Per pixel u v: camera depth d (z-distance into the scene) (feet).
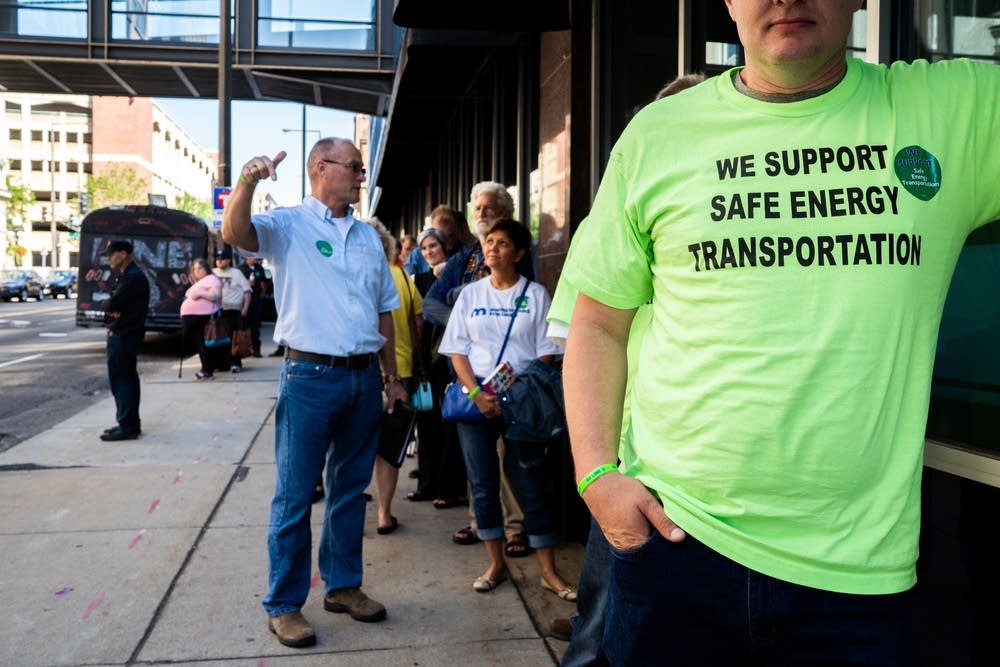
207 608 13.08
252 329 54.75
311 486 12.14
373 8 62.03
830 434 4.65
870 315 4.61
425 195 53.57
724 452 4.86
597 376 5.60
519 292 13.98
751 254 4.77
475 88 30.99
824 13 4.74
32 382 43.27
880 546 4.76
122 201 287.07
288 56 61.46
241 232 11.66
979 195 4.92
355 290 12.47
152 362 53.47
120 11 62.75
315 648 11.72
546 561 13.75
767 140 4.90
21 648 11.66
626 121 16.05
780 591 4.83
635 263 5.46
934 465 7.22
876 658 4.77
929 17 7.80
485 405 13.42
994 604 6.50
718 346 4.85
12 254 272.92
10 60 62.90
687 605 5.03
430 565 15.15
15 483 20.93
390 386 14.51
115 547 15.93
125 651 11.59
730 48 12.96
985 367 6.89
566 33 17.38
